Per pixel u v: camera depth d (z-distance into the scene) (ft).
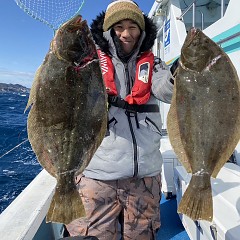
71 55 2.93
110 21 3.65
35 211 4.14
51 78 2.91
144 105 3.85
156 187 4.01
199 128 3.09
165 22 11.28
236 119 3.00
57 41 2.91
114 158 3.72
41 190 4.90
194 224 4.45
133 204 3.86
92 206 3.79
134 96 3.76
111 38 3.84
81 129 3.00
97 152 3.78
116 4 3.70
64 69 2.93
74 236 3.56
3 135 24.41
